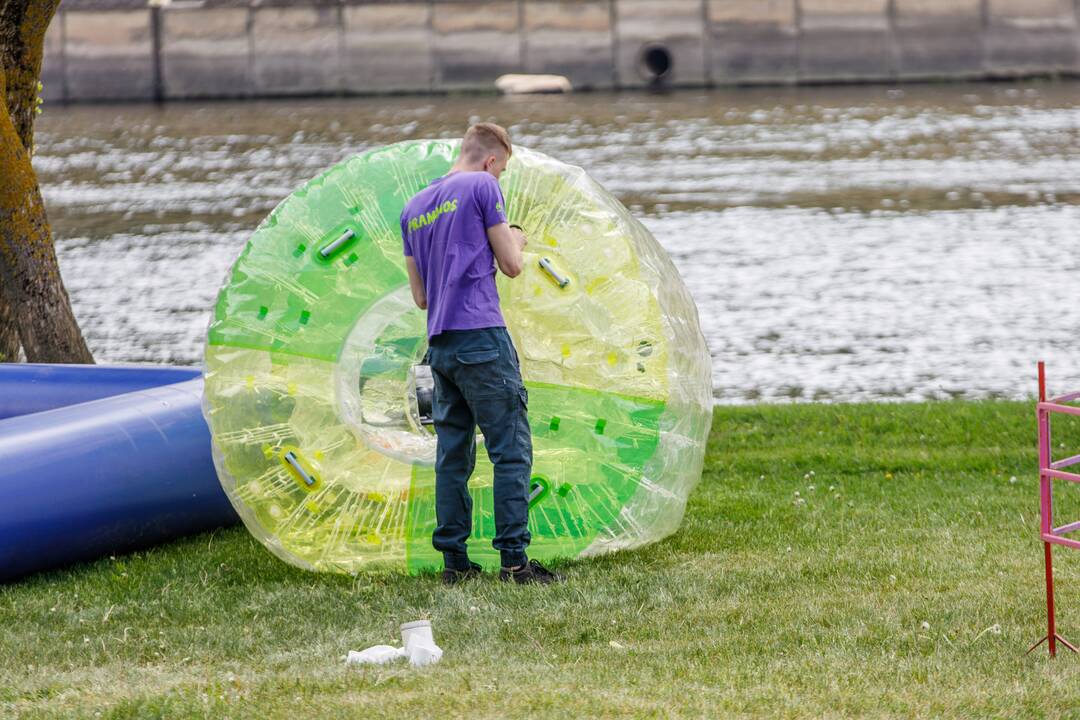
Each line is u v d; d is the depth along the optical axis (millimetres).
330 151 136250
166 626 21922
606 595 22062
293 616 22016
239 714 16641
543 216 24406
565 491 24172
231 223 95000
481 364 22031
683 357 24656
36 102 38156
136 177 119812
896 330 61031
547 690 17234
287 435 24156
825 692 17125
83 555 26250
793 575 23125
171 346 60500
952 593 21672
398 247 24438
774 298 68375
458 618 21172
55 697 17984
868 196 98812
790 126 146750
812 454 35375
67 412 27453
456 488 22953
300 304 24297
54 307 35656
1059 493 30219
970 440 37094
